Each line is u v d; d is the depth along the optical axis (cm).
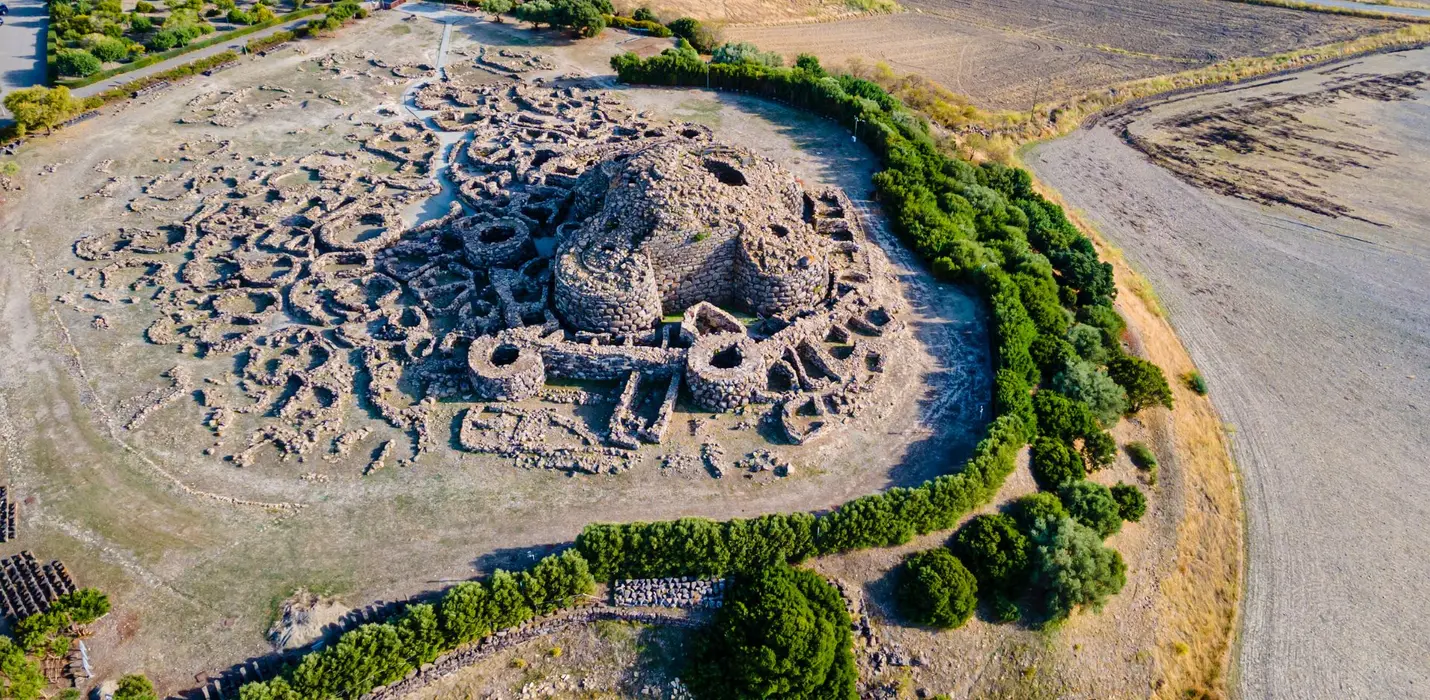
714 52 13225
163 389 6438
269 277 7731
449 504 5578
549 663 4897
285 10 14388
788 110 11600
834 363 6725
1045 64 15000
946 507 5484
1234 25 17238
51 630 4569
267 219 8538
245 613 4869
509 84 12094
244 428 6131
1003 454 5850
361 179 9538
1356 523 6731
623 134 10700
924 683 5050
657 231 6906
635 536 5069
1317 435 7569
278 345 6912
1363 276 9788
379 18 14375
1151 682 5384
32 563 5072
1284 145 12750
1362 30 17038
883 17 16850
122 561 5147
